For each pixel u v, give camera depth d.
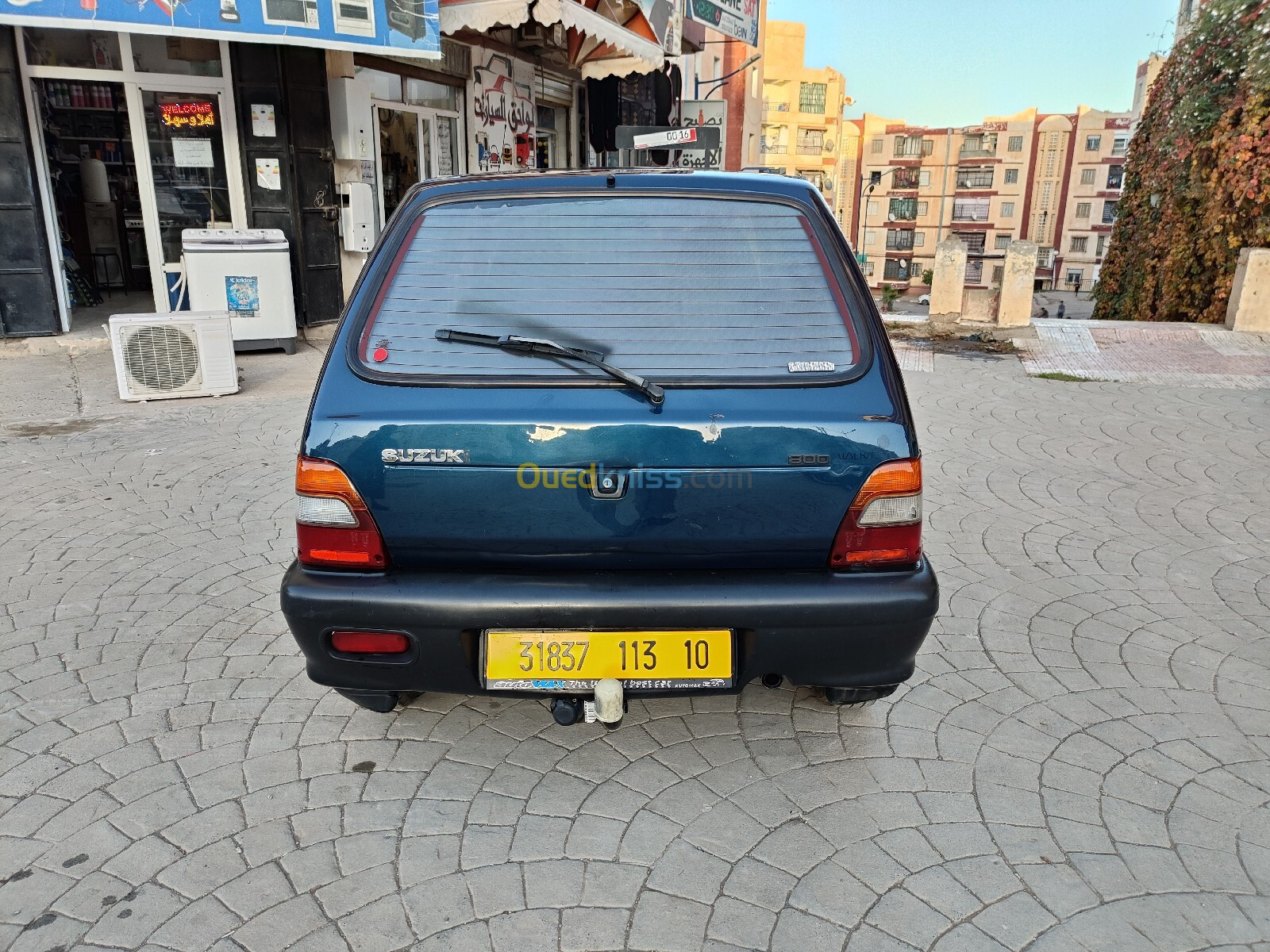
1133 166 16.16
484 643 2.35
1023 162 76.12
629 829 2.48
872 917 2.16
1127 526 4.89
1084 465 6.04
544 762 2.79
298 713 3.06
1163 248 14.26
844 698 2.76
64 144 12.25
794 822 2.51
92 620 3.71
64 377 7.91
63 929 2.12
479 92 12.30
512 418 2.29
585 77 11.34
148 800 2.60
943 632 3.66
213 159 9.16
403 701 3.09
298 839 2.44
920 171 79.50
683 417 2.29
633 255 2.52
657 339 2.42
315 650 2.40
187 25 7.23
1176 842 2.43
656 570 2.39
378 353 2.42
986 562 4.39
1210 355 9.82
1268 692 3.21
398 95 10.73
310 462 2.34
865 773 2.73
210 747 2.87
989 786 2.66
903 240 81.44
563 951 2.06
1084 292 75.31
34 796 2.62
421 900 2.22
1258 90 11.66
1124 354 9.94
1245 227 12.08
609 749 2.86
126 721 3.00
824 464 2.30
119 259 12.85
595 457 2.28
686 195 2.59
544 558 2.37
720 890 2.25
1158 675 3.32
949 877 2.29
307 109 9.35
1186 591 4.07
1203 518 5.02
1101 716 3.05
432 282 2.51
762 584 2.33
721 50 25.62
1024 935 2.10
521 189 2.60
